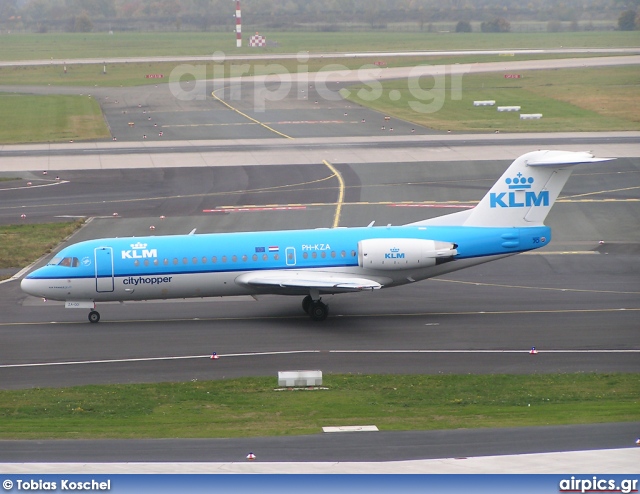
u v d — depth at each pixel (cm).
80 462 9912
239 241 18288
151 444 10656
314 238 18388
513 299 19500
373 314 18550
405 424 11569
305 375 14075
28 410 12850
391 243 17938
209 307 19225
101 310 19075
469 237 18362
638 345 16200
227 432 11262
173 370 15075
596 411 12138
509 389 13762
